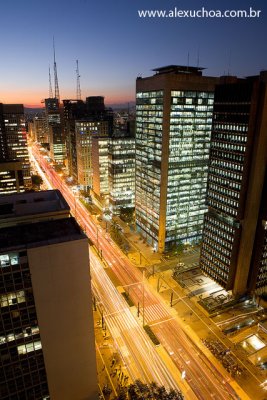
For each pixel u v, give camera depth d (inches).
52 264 2561.5
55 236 2714.1
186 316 4938.5
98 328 4685.0
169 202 6594.5
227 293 5408.5
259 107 4200.3
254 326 4751.5
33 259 2482.8
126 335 4549.7
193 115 6107.3
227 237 5118.1
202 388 3727.9
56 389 3088.1
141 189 7313.0
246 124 4345.5
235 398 3609.7
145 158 6860.2
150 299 5354.3
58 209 3154.5
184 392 3676.2
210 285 5669.3
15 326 2655.0
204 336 4532.5
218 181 5098.4
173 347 4335.6
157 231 6830.7
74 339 2935.5
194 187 6766.7
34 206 3240.7
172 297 5393.7
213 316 4923.7
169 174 6348.4
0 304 2529.5
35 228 2856.8
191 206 6914.4
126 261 6579.7
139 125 6865.2
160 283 5797.2
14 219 2987.2
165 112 5812.0
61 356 2952.8
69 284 2691.9
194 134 6289.4
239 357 4165.8
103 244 7352.4
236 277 5182.1
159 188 6466.5
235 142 4601.4
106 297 5403.5
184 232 7066.9
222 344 4384.8
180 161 6358.3
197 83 5915.4
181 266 6289.4
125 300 5329.7
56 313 2751.0
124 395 3346.5
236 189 4756.4
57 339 2861.7
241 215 4805.6
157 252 6929.1
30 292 2588.6
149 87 6181.1
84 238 2596.0
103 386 3750.0
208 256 5664.4
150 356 4183.1
